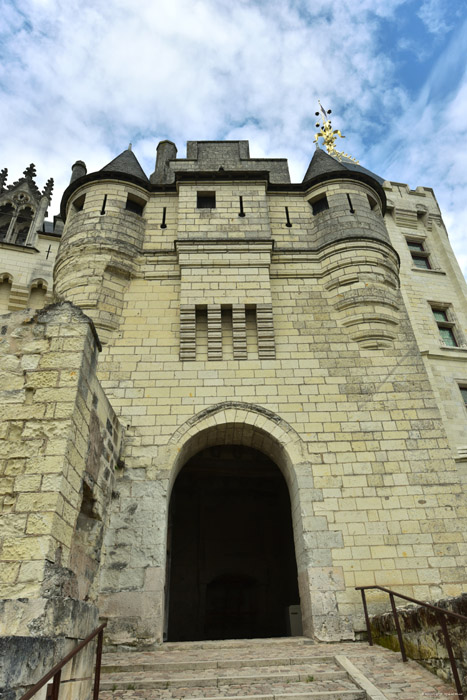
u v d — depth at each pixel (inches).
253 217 649.0
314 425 505.4
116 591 410.3
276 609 778.2
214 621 788.6
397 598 418.3
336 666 315.6
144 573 420.5
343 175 689.0
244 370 538.9
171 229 654.5
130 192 669.9
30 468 270.7
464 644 250.5
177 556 793.6
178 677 294.0
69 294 575.2
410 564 433.1
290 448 490.6
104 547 427.2
